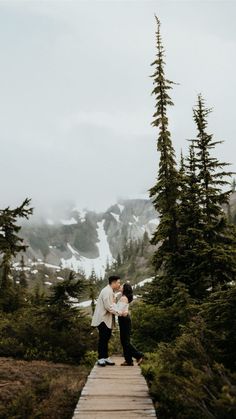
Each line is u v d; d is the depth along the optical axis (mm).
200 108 18906
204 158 18562
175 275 16703
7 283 19641
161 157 18750
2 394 8789
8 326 14156
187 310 13656
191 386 5699
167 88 19141
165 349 7426
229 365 6859
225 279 16031
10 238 20891
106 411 6676
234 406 4812
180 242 18172
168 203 18297
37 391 9258
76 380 10070
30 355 12461
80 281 13883
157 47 19500
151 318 15117
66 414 8172
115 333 16844
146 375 9242
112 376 9062
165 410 6938
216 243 17000
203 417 5648
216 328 7461
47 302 14117
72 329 13844
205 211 17969
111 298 10422
